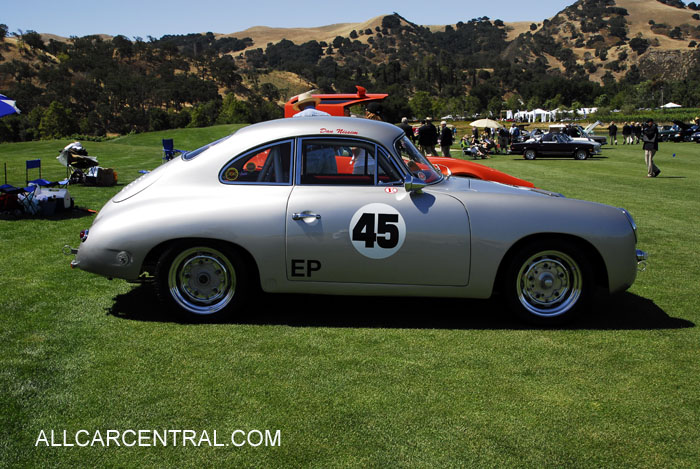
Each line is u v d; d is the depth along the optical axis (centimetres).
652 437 274
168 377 331
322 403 303
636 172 1877
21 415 289
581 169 2009
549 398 311
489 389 320
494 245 409
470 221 409
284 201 416
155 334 400
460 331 412
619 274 418
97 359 355
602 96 17375
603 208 426
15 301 467
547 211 413
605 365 354
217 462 253
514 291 420
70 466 250
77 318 430
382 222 410
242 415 291
